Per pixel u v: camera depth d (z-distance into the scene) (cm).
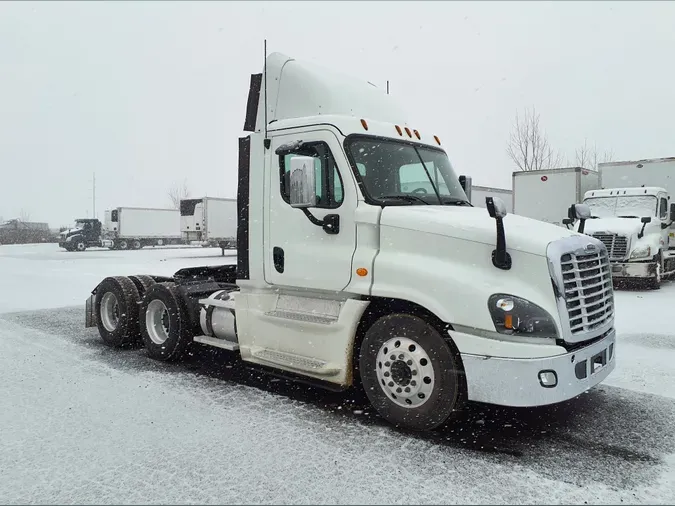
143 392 533
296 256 493
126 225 4078
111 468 367
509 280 393
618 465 373
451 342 414
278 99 527
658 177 1608
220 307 603
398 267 427
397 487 341
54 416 464
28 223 7400
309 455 387
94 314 782
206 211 3228
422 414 421
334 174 472
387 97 584
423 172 519
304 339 495
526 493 334
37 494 333
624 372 603
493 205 382
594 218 1485
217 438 416
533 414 475
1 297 1280
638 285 1474
